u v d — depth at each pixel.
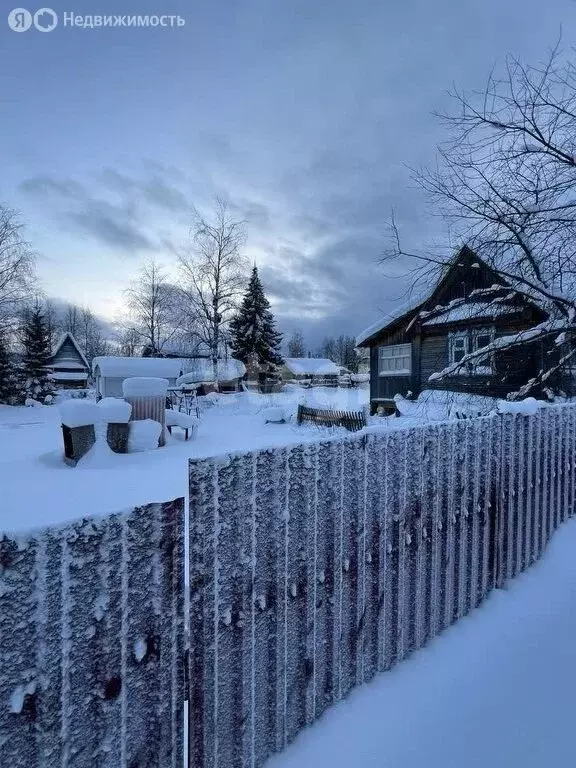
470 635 2.24
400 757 1.49
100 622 1.04
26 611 0.92
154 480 5.93
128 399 8.63
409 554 2.09
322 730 1.58
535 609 2.47
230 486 1.34
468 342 11.13
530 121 5.47
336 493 1.72
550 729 1.63
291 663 1.54
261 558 1.43
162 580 1.16
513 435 2.90
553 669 1.96
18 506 4.76
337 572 1.73
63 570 0.98
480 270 7.13
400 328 15.12
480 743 1.56
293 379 44.84
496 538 2.71
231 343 28.47
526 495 3.04
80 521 1.01
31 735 0.92
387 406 15.95
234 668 1.35
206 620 1.27
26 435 11.73
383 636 1.94
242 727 1.37
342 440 1.75
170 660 1.18
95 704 1.03
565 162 5.52
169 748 1.17
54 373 36.41
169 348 31.19
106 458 7.03
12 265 23.05
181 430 11.54
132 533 1.10
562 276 6.00
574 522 3.59
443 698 1.77
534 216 5.83
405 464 2.07
